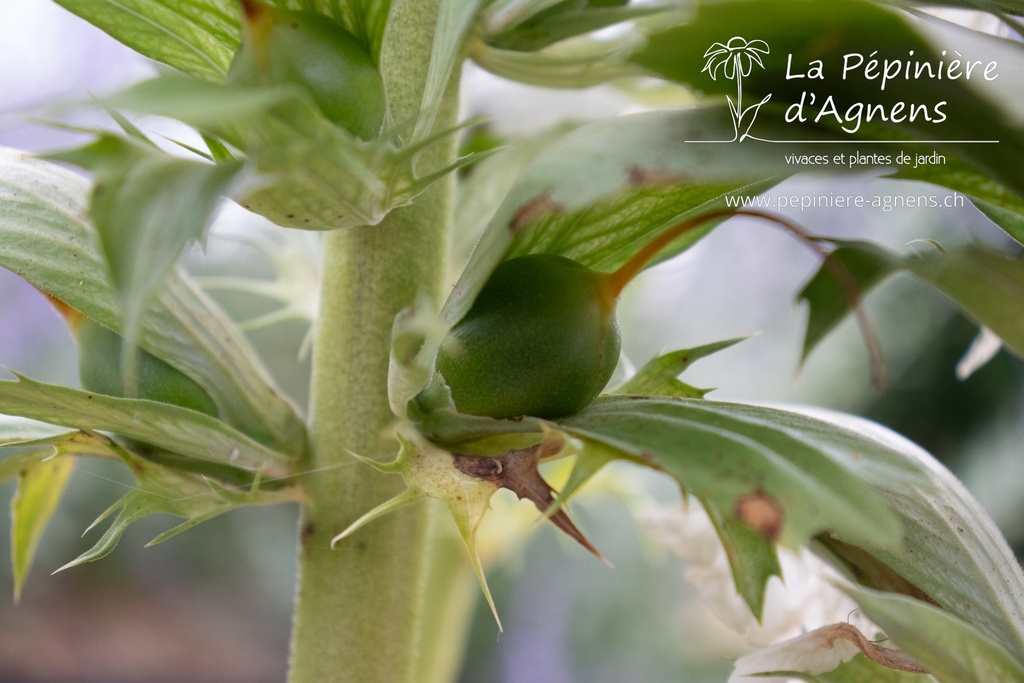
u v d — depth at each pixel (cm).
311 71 51
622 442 51
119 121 50
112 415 53
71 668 242
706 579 59
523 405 52
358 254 54
